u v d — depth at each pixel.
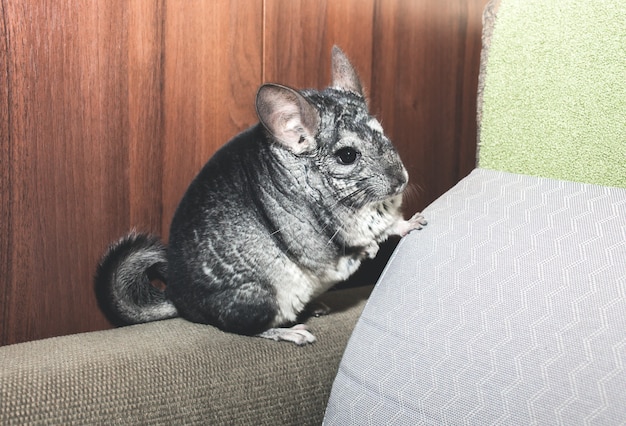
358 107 1.87
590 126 1.40
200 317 1.82
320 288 1.92
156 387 1.45
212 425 1.48
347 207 1.83
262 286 1.79
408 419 1.27
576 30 1.45
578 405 1.08
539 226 1.35
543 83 1.50
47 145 1.89
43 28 1.84
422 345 1.32
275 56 2.26
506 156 1.57
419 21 2.55
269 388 1.57
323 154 1.81
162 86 2.06
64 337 1.67
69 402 1.35
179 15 2.05
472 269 1.36
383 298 1.48
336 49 1.98
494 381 1.19
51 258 1.95
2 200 1.85
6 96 1.82
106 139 1.99
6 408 1.30
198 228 1.82
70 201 1.95
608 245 1.24
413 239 1.53
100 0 1.91
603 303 1.16
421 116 2.65
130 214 2.06
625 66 1.35
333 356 1.69
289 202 1.81
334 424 1.40
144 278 1.88
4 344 1.90
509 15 1.60
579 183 1.40
